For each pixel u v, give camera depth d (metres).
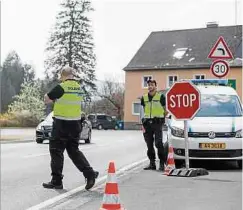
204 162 14.20
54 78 68.69
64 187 10.21
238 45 66.25
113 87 91.81
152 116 12.61
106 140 30.08
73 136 9.83
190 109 11.18
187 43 70.69
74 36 69.12
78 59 68.94
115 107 89.38
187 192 9.23
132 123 69.19
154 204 8.13
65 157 17.09
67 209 7.93
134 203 8.23
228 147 12.12
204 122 12.54
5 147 23.09
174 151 12.34
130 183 10.45
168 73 68.25
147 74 69.38
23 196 9.13
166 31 73.81
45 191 9.66
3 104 95.06
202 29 71.88
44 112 63.78
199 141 12.14
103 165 14.63
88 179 9.82
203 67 66.19
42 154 18.72
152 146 12.87
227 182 10.38
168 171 11.74
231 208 7.76
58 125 9.80
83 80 68.75
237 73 62.50
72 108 9.80
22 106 66.06
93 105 87.69
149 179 10.99
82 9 69.31
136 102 69.62
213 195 8.88
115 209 6.59
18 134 36.62
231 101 13.83
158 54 70.62
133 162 15.35
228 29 69.94
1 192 9.60
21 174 12.45
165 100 12.35
